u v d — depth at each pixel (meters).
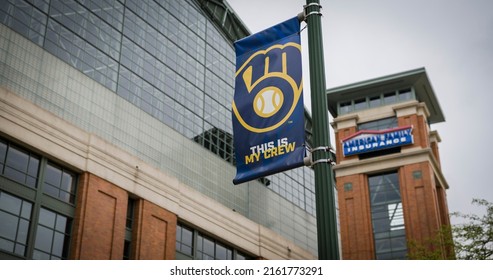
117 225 33.88
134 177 36.16
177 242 38.69
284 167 13.38
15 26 32.97
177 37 47.50
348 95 74.88
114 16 41.16
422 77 71.06
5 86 31.12
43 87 33.44
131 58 41.38
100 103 37.12
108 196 33.97
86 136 33.81
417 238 63.12
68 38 36.47
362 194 67.94
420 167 66.62
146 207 36.31
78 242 31.16
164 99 43.25
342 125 73.06
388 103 73.12
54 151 31.62
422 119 70.06
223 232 42.38
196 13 51.41
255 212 48.97
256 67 15.02
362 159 70.81
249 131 14.34
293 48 14.62
